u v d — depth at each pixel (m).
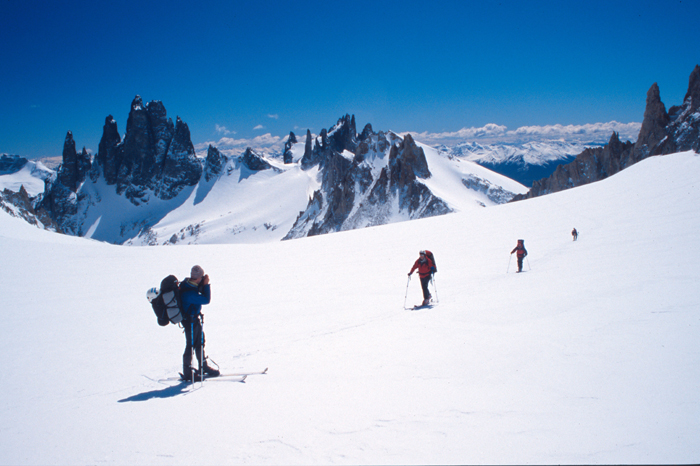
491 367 5.29
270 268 22.12
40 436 4.61
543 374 4.82
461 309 9.70
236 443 3.82
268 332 10.21
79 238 37.66
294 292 15.73
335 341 8.10
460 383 4.85
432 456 3.17
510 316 8.31
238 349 8.87
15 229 31.30
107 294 16.77
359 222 155.75
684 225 17.56
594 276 11.44
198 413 4.79
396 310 11.16
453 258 20.95
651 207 25.38
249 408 4.77
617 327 6.39
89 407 5.66
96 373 8.15
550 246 20.27
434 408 4.16
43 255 23.94
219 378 6.41
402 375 5.39
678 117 76.94
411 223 39.66
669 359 4.75
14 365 9.01
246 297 15.34
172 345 10.09
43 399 6.77
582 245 18.53
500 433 3.45
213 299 15.31
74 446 4.17
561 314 7.88
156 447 3.93
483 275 15.40
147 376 7.46
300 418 4.27
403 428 3.76
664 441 3.00
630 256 13.70
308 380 5.66
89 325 12.47
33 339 11.12
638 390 4.04
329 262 22.89
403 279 16.67
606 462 2.79
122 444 4.09
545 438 3.28
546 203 38.44
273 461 3.39
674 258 11.90
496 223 32.41
